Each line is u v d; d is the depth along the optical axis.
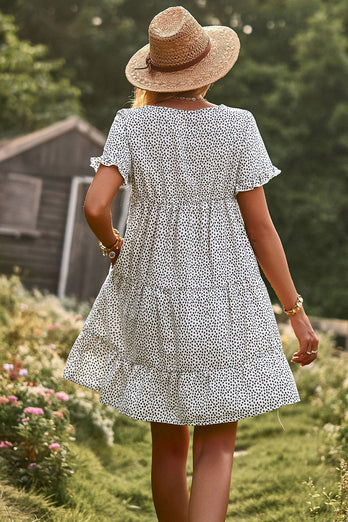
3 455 3.55
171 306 2.32
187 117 2.39
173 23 2.48
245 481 4.02
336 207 23.72
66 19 27.89
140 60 2.62
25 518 2.89
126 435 5.01
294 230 23.89
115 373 2.42
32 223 13.65
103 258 14.09
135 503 3.70
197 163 2.38
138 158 2.38
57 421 3.89
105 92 27.02
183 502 2.51
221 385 2.29
